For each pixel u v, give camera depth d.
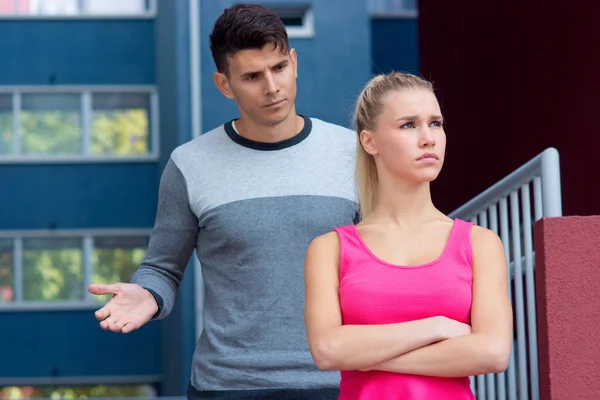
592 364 3.44
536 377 4.12
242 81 3.72
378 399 2.79
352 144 3.95
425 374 2.77
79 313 20.52
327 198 3.82
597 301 3.46
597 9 5.77
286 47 3.73
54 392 20.31
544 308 3.49
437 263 2.86
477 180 8.17
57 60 21.17
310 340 2.86
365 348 2.77
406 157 2.91
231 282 3.77
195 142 4.00
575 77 6.11
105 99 21.11
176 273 3.96
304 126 3.95
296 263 3.74
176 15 19.55
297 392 3.62
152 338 20.12
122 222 20.83
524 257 4.26
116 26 21.25
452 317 2.84
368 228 2.96
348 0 19.73
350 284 2.86
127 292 3.67
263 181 3.84
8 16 21.19
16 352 20.36
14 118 20.98
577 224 3.49
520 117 7.09
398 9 21.33
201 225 3.89
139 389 20.19
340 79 19.53
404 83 2.97
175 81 20.58
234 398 3.65
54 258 20.75
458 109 8.76
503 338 2.79
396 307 2.82
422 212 2.96
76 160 20.92
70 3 21.53
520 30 7.05
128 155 20.95
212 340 3.74
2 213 20.72
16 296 20.55
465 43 8.52
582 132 6.02
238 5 3.78
